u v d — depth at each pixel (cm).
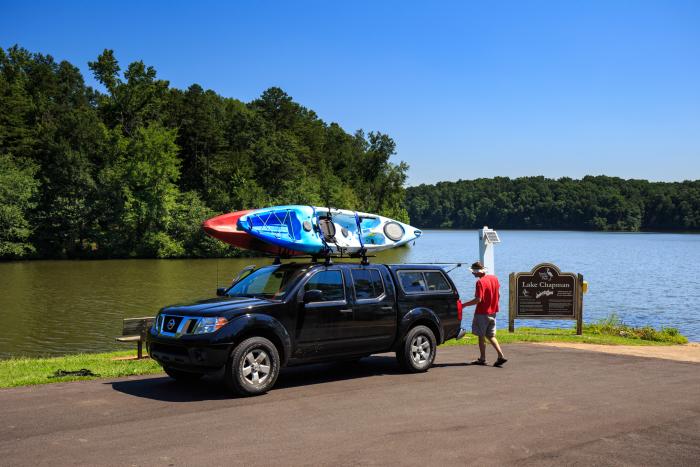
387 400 816
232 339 816
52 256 7262
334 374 1027
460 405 790
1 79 9931
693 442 638
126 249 7538
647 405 804
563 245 12888
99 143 8262
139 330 1234
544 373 1050
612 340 1645
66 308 2983
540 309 1766
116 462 549
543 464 564
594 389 909
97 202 7381
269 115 13812
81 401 796
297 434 646
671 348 1516
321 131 16925
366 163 14862
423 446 611
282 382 946
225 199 8950
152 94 8806
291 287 901
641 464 568
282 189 10212
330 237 1230
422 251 10019
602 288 4184
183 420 699
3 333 2280
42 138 8094
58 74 14338
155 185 7638
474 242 14500
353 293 968
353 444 614
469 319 2514
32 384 923
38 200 7244
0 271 5384
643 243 14400
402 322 1022
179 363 834
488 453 592
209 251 7838
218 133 10294
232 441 618
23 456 564
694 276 5228
